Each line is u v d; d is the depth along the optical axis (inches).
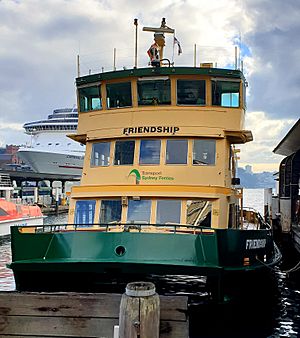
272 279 698.8
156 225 471.2
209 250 462.0
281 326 561.0
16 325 224.7
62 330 222.2
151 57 729.6
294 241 1151.6
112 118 626.5
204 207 546.9
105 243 475.8
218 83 606.9
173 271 455.5
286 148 1626.5
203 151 595.8
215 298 475.8
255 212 969.5
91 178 621.3
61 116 3287.4
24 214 1734.7
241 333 519.2
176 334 210.2
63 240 483.8
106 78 629.9
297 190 1304.1
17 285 487.8
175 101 609.3
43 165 3058.6
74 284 530.0
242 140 631.8
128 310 198.8
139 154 604.1
